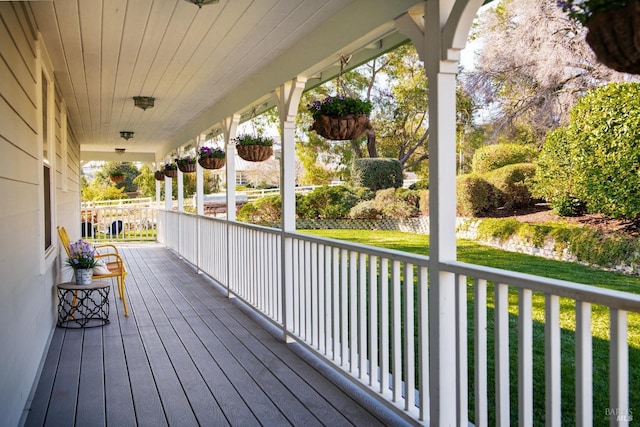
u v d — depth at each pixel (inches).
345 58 133.3
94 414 110.8
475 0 86.4
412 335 104.8
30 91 125.2
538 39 359.9
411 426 104.0
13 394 95.7
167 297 241.4
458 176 392.5
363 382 120.3
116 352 155.5
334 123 124.3
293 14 130.0
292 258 164.1
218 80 205.6
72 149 328.8
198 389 125.2
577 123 277.1
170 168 394.6
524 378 77.2
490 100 415.2
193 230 339.9
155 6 125.3
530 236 322.7
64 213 251.4
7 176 91.4
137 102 238.4
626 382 62.6
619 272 264.7
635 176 249.0
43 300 147.9
